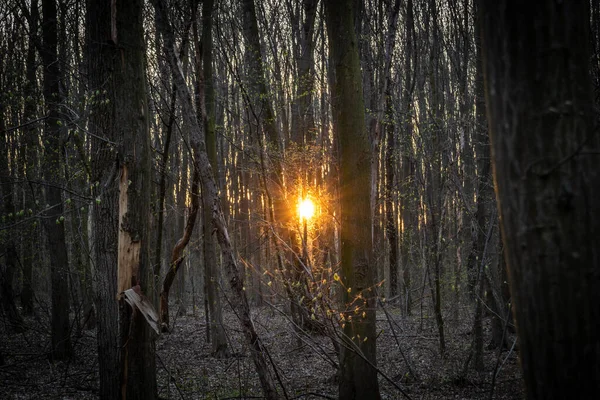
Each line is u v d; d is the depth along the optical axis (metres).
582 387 1.45
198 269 24.77
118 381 4.89
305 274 6.72
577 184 1.46
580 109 1.49
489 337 11.31
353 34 6.52
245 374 8.65
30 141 8.54
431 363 9.23
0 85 7.97
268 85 12.66
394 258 15.84
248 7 12.78
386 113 10.41
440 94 14.21
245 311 5.96
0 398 7.48
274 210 10.38
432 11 13.83
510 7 1.57
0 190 9.97
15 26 10.06
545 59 1.51
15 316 11.48
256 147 11.08
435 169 11.01
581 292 1.45
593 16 5.76
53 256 10.28
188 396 7.59
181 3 8.06
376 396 6.15
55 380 8.46
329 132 15.89
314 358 9.43
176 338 13.37
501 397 7.45
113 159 5.22
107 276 5.23
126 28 5.20
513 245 1.58
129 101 5.18
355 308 5.80
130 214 5.02
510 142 1.57
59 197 9.77
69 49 10.49
